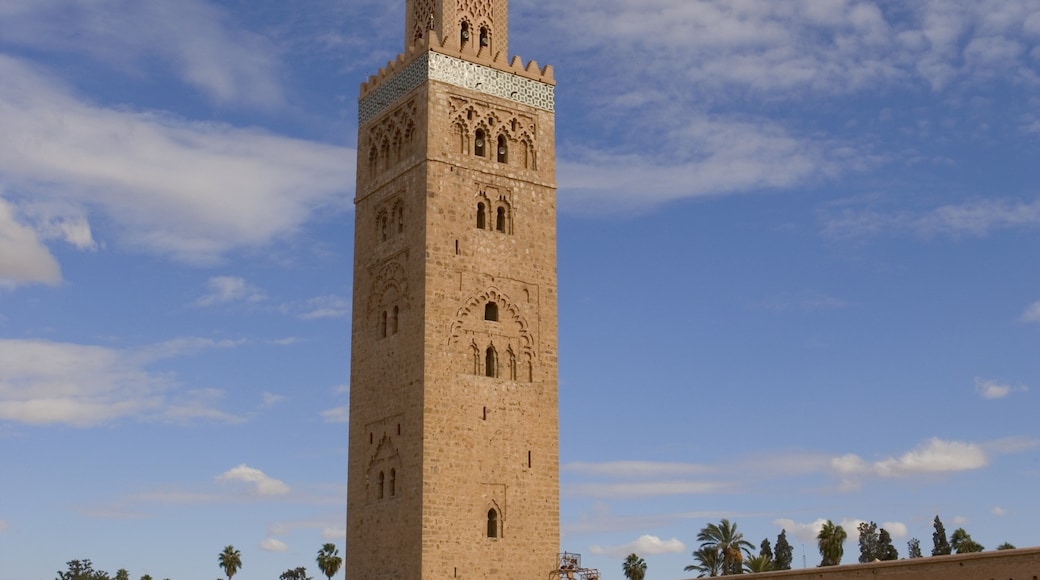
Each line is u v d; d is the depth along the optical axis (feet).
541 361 249.14
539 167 259.80
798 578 213.25
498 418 240.32
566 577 240.32
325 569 574.97
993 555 180.34
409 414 235.61
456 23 259.19
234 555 621.31
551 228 258.16
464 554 229.66
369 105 269.23
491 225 249.96
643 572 500.74
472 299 242.78
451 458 232.32
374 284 254.88
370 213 260.83
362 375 252.83
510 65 261.03
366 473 245.45
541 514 241.14
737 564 406.00
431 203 242.58
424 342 234.79
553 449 246.27
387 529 236.22
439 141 246.68
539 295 252.62
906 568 193.36
